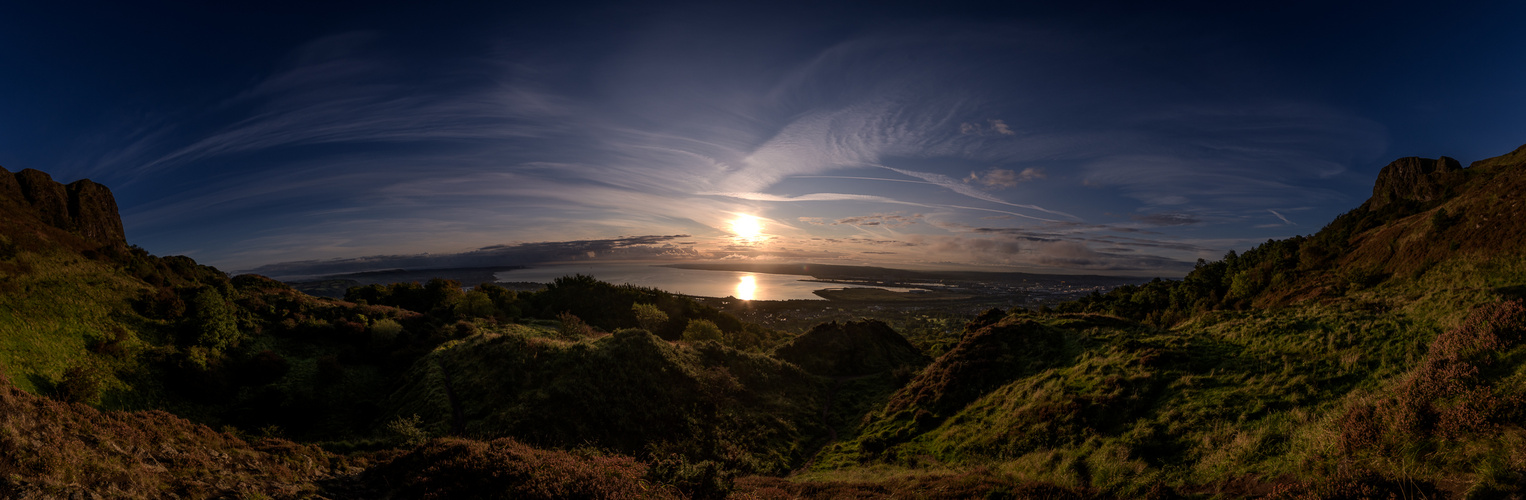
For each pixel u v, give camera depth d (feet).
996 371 112.78
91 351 106.63
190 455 47.14
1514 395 36.88
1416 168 339.77
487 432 99.14
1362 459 39.55
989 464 75.51
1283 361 73.97
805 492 62.49
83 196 258.16
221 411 117.19
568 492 42.96
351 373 149.48
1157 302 294.66
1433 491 32.53
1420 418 39.52
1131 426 70.49
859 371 182.19
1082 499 53.06
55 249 145.18
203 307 145.07
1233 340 90.68
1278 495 39.93
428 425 105.29
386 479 52.60
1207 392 72.08
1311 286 166.20
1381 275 153.07
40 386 85.40
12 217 158.20
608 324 320.91
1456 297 75.46
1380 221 250.37
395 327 181.06
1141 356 90.89
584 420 105.40
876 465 88.79
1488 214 132.57
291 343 161.17
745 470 95.20
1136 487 53.72
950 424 97.09
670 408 115.44
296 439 113.09
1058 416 79.61
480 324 223.10
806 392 146.61
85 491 34.53
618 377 120.47
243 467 49.80
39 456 35.01
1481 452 33.27
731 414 118.83
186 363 119.96
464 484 46.06
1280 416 58.13
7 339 91.09
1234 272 259.60
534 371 122.42
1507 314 51.49
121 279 148.87
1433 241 143.74
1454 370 44.47
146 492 37.93
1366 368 63.46
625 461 61.57
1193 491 49.55
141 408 102.83
